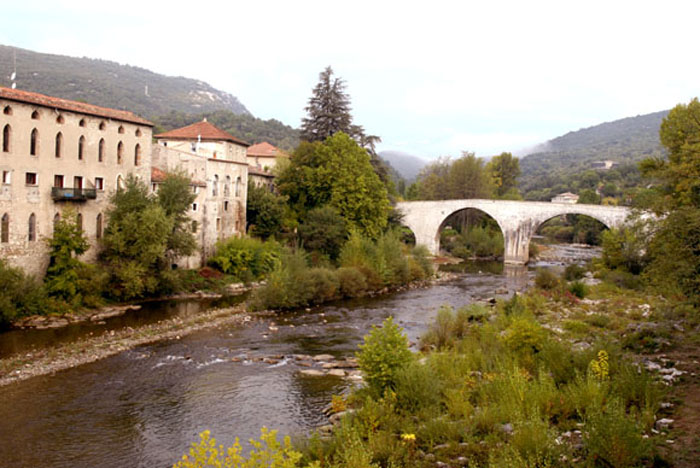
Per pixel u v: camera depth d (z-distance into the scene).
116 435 20.08
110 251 44.44
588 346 27.22
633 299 47.09
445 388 20.84
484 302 50.66
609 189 173.25
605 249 68.38
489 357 25.11
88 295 40.53
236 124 183.12
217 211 58.38
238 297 49.69
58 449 18.89
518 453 13.39
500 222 92.62
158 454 18.64
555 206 88.62
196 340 34.22
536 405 17.41
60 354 29.67
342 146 71.81
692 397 17.84
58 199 41.81
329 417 21.77
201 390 25.05
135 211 44.28
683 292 28.70
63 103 42.53
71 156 43.00
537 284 58.28
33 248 39.97
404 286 61.91
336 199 69.88
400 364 21.86
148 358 29.88
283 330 37.88
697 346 25.81
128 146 48.59
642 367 19.17
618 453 12.87
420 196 122.50
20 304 36.53
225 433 20.27
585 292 50.66
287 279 46.88
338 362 30.05
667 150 51.16
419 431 17.22
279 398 24.08
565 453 13.73
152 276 44.97
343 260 59.62
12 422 21.00
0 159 37.31
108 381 25.91
